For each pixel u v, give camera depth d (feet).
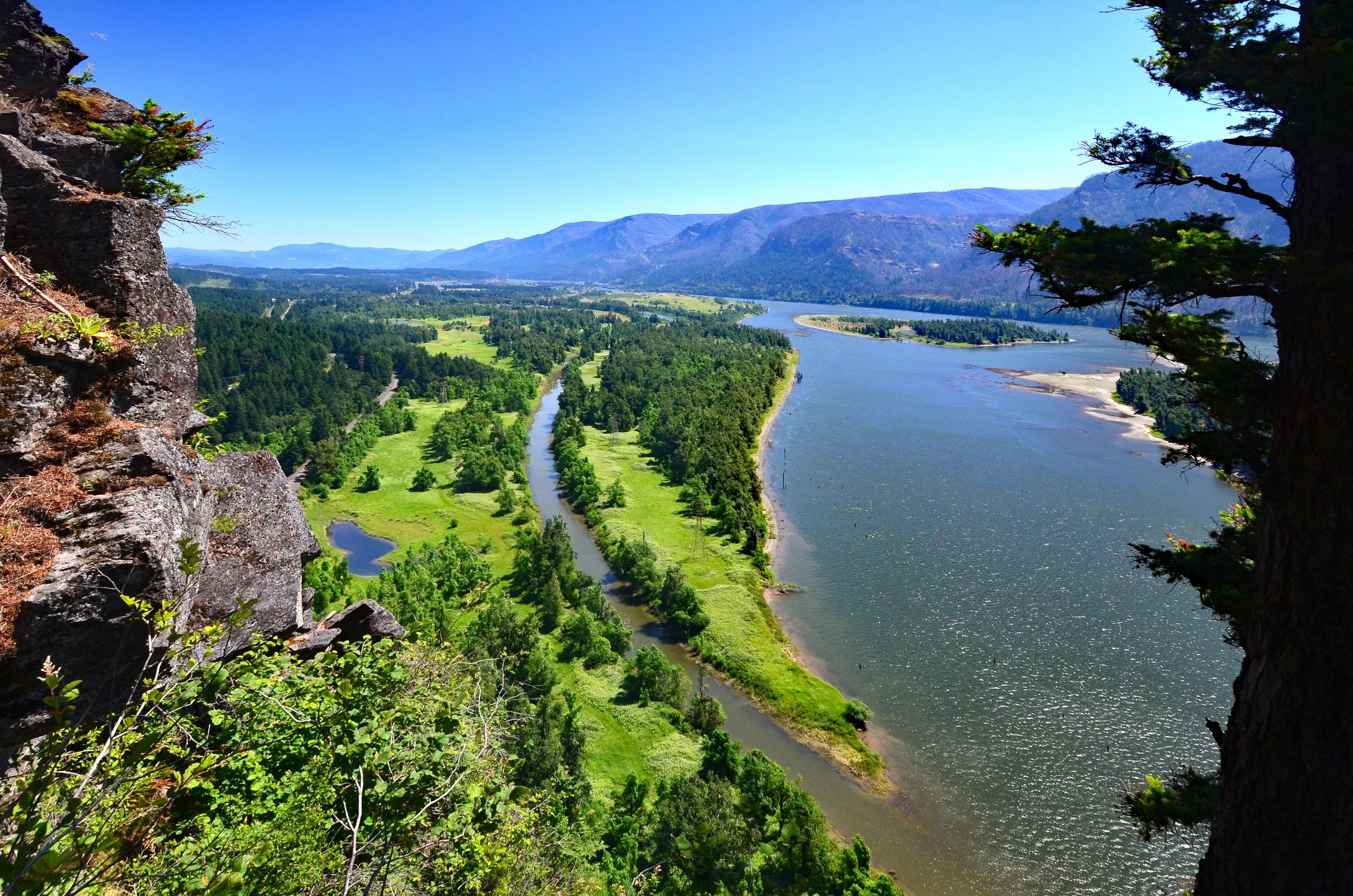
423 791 36.55
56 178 49.08
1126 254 33.68
